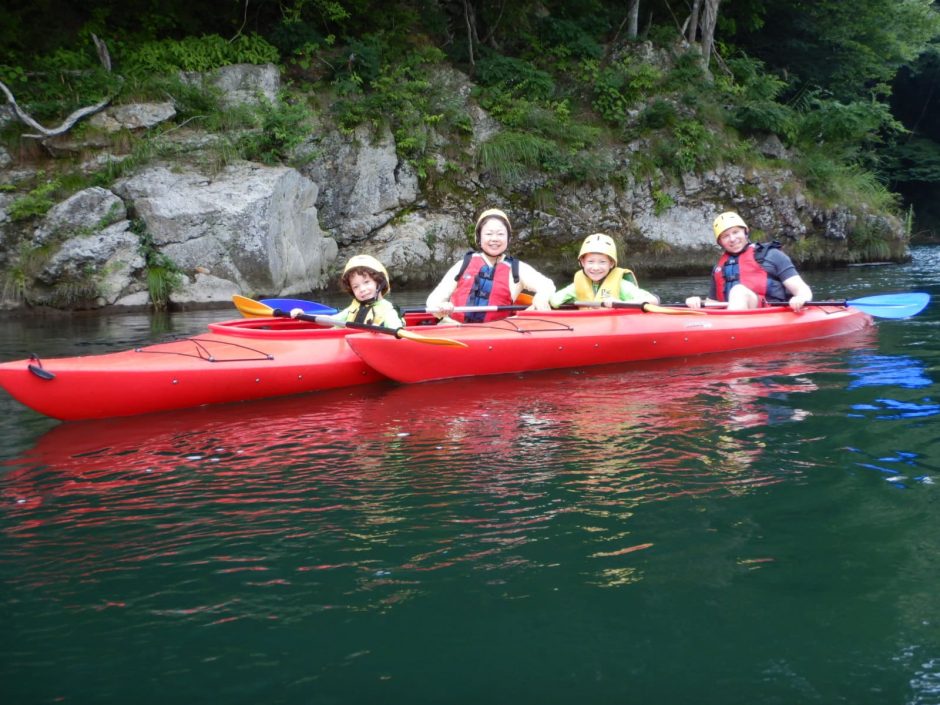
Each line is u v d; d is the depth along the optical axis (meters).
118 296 9.41
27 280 9.25
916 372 4.57
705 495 2.63
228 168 10.45
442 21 14.95
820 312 6.32
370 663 1.69
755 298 6.11
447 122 13.06
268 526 2.44
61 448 3.36
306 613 1.90
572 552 2.22
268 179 10.30
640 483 2.76
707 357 5.39
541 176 13.32
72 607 1.94
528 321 5.19
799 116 17.58
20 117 9.89
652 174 14.28
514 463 3.02
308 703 1.55
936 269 13.43
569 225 13.48
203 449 3.31
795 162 16.12
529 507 2.56
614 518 2.45
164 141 10.52
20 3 11.82
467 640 1.78
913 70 25.27
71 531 2.42
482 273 5.48
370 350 4.45
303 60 12.70
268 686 1.61
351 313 5.12
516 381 4.71
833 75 20.98
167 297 9.61
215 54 11.91
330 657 1.71
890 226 16.27
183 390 4.07
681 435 3.35
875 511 2.46
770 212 15.17
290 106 11.54
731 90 16.42
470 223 12.82
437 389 4.52
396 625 1.84
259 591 2.02
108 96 10.65
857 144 20.36
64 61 11.03
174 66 11.57
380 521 2.46
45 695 1.59
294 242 10.73
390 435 3.48
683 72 15.77
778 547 2.22
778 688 1.58
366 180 12.03
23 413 4.03
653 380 4.61
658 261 14.22
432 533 2.36
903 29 21.53
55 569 2.16
